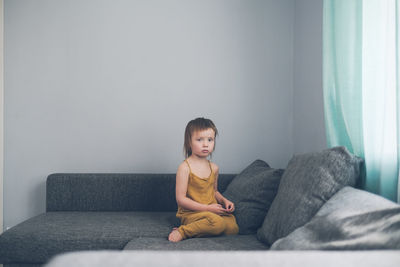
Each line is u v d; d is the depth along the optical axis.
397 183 1.31
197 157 1.83
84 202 2.19
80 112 2.46
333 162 1.30
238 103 2.53
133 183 2.21
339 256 0.60
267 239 1.39
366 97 1.41
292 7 2.56
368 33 1.41
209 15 2.53
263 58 2.55
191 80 2.51
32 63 2.45
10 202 2.43
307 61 2.33
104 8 2.48
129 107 2.48
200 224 1.52
